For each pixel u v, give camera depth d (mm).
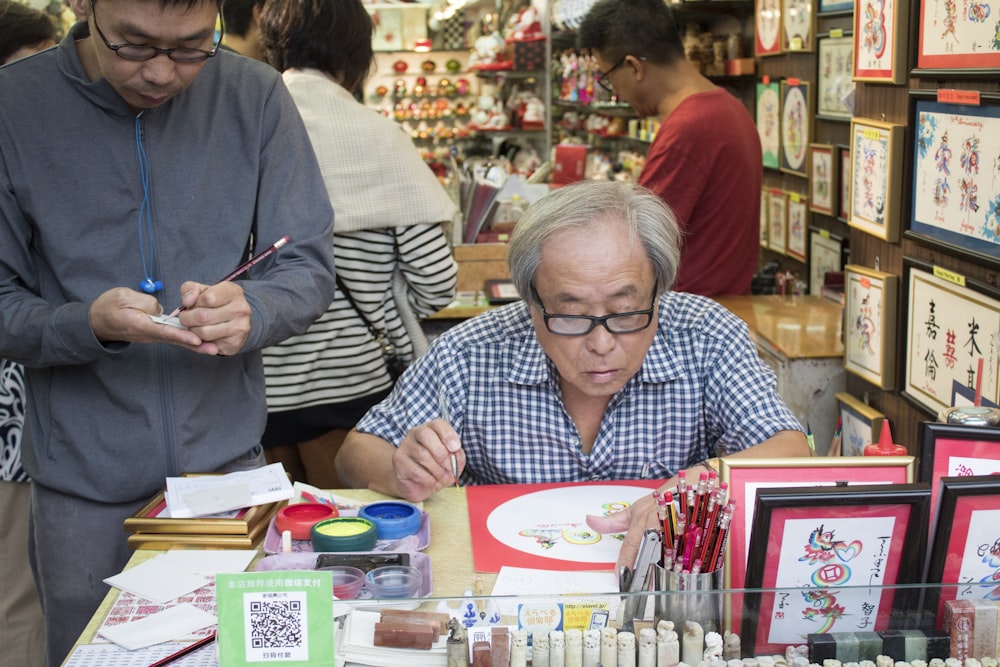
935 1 2172
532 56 6539
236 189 1770
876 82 2510
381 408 1900
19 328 1616
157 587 1374
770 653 1101
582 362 1557
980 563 1197
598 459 1807
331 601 1057
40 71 1662
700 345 1807
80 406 1717
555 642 1094
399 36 6840
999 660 1077
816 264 3836
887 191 2420
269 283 1721
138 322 1528
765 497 1157
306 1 2498
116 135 1671
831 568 1187
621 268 1497
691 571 1202
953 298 2141
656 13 3254
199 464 1754
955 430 1303
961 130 2078
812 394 2828
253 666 1060
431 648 1099
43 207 1660
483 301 3498
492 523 1581
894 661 1088
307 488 1723
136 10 1447
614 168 6148
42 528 1776
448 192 3900
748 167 3205
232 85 1777
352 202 2518
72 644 1780
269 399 2543
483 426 1826
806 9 3701
